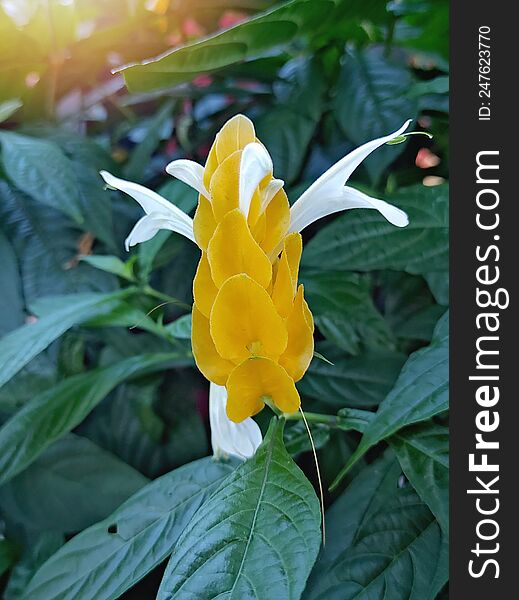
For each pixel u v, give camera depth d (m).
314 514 0.16
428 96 0.29
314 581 0.20
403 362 0.26
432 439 0.21
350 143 0.31
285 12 0.23
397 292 0.28
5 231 0.31
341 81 0.28
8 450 0.24
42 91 0.37
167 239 0.31
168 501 0.21
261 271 0.15
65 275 0.31
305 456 0.27
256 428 0.19
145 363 0.26
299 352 0.16
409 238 0.24
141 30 0.37
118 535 0.21
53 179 0.28
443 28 0.31
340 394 0.26
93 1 0.38
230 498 0.17
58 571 0.20
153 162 0.37
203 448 0.29
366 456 0.27
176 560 0.16
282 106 0.29
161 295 0.28
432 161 0.33
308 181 0.29
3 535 0.29
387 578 0.19
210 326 0.16
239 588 0.15
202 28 0.37
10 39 0.34
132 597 0.26
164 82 0.22
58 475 0.26
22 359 0.23
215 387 0.19
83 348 0.31
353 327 0.26
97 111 0.42
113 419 0.30
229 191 0.16
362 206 0.17
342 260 0.25
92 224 0.30
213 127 0.35
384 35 0.31
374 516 0.21
